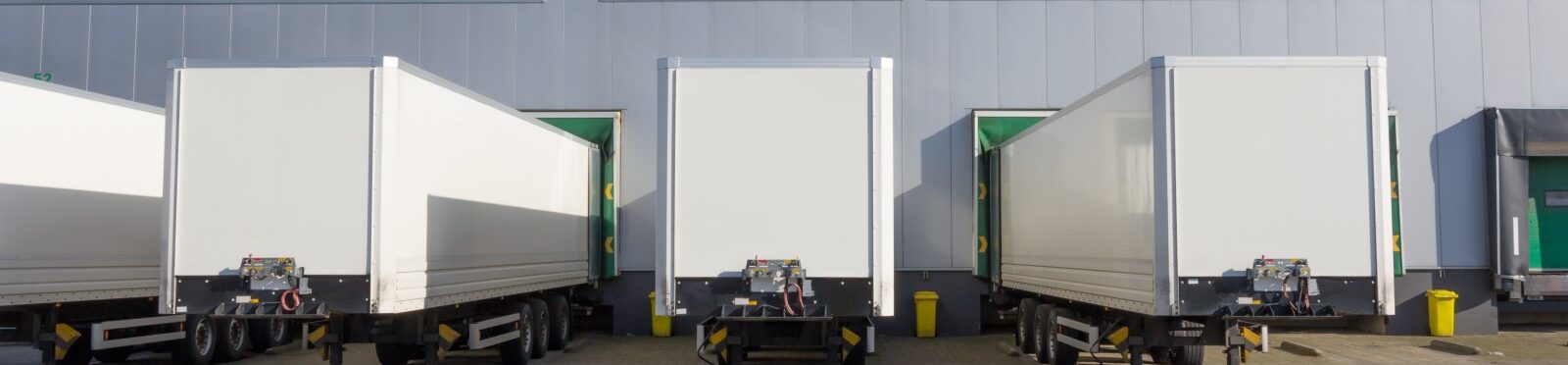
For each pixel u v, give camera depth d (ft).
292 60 29.68
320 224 29.27
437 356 34.24
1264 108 28.43
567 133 46.98
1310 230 28.25
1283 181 28.27
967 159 53.26
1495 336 52.44
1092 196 33.81
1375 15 53.57
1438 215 53.31
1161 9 53.62
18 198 32.45
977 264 52.01
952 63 53.62
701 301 29.68
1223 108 28.32
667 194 29.89
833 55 53.62
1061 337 37.47
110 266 36.83
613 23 54.39
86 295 35.45
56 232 34.09
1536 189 53.36
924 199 53.26
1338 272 28.17
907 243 53.11
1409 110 53.47
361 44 54.39
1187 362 34.83
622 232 53.67
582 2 54.44
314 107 29.55
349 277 29.04
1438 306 51.98
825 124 29.99
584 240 49.90
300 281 29.09
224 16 54.65
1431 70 53.52
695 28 54.03
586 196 50.37
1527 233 52.54
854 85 30.07
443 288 32.63
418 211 30.91
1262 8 53.47
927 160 53.36
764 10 53.93
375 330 33.12
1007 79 53.52
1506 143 52.60
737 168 29.89
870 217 29.78
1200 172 28.19
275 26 54.49
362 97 29.48
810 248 29.76
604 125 53.52
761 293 29.55
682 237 29.81
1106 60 53.52
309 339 32.40
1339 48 53.36
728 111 30.04
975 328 52.85
